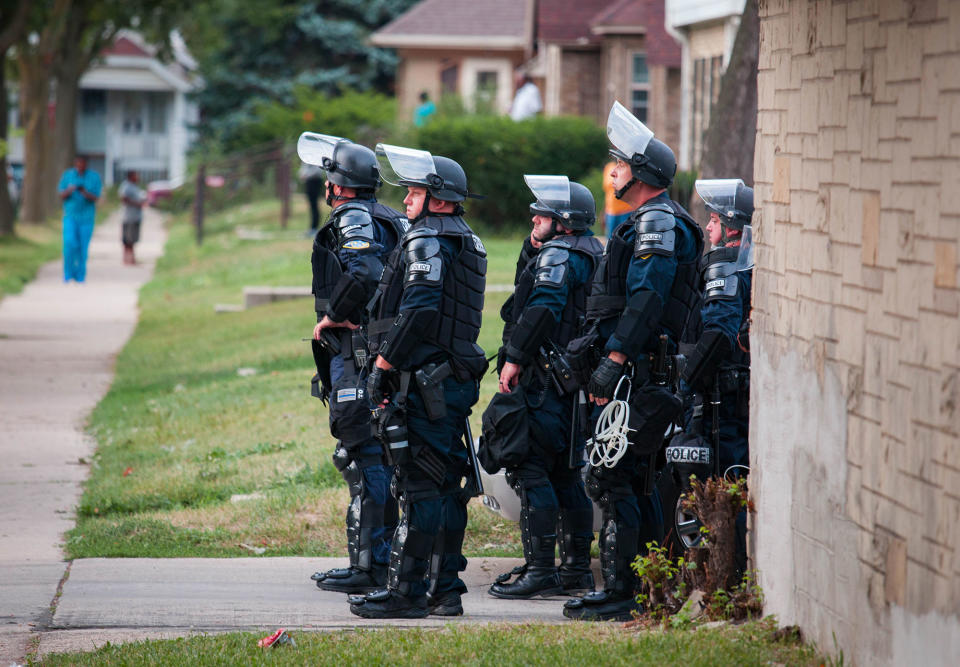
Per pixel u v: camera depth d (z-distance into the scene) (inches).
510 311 936.3
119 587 957.8
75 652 753.0
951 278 512.4
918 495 536.4
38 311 3216.0
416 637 732.7
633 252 797.2
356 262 906.1
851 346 601.9
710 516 760.3
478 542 1137.4
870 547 579.5
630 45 4931.1
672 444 871.7
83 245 3927.2
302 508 1232.2
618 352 779.4
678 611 756.0
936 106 527.2
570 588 940.0
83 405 1987.0
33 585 964.0
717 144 1760.6
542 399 882.8
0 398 2028.8
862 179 593.0
